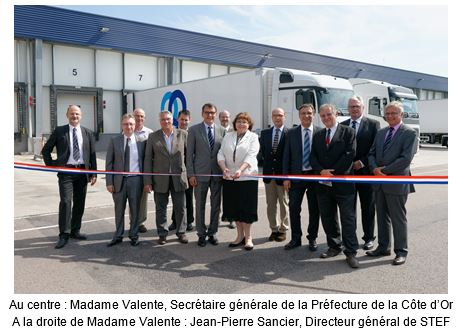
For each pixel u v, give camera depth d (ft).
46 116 61.16
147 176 16.46
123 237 17.35
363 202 16.12
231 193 15.84
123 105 67.67
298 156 15.74
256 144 16.03
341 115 36.09
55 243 16.70
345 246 14.24
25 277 12.93
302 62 87.35
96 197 26.91
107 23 62.75
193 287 12.26
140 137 18.11
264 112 39.29
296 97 36.94
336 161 14.38
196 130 16.62
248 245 15.89
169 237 17.74
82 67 63.87
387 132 14.82
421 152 72.13
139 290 12.03
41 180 34.19
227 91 42.65
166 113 16.58
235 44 77.00
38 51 57.52
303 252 15.61
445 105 85.76
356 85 53.67
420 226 19.19
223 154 16.11
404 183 13.69
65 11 58.85
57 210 22.82
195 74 75.46
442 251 15.48
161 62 71.56
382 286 12.28
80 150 16.98
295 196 15.84
